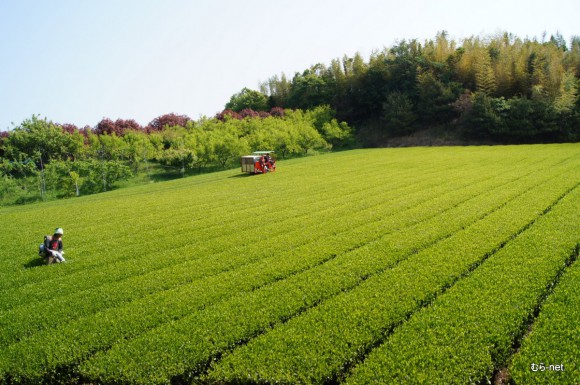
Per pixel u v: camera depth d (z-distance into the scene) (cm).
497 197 2442
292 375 905
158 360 997
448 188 2873
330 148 7188
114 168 4756
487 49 7619
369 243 1769
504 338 958
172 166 5366
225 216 2498
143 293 1417
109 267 1706
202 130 6806
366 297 1235
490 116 6288
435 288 1259
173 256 1795
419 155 5312
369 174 3897
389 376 870
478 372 859
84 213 2902
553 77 6166
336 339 1020
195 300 1316
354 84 8525
